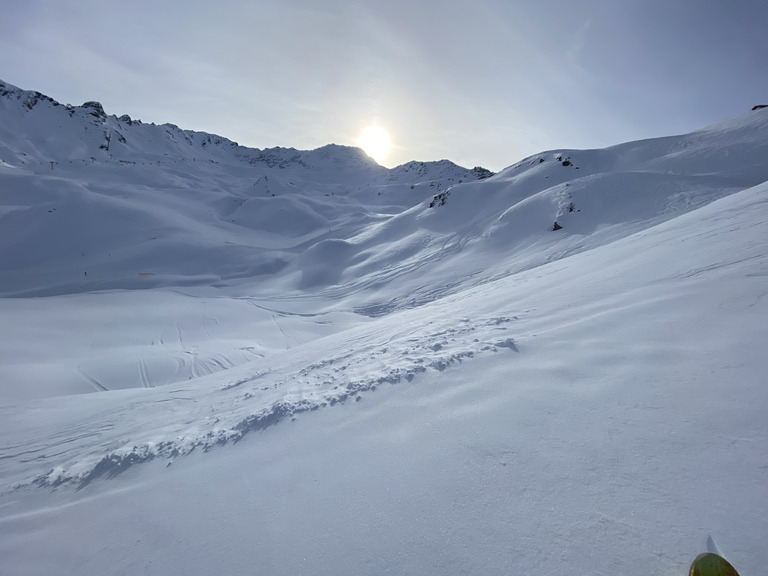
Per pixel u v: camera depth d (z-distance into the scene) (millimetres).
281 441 3469
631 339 3426
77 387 16328
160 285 60906
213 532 2443
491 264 35062
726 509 1673
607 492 1921
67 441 5922
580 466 2123
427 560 1817
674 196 32562
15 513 3562
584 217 35000
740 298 3555
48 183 126750
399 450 2721
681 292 4219
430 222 60500
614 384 2791
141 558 2402
